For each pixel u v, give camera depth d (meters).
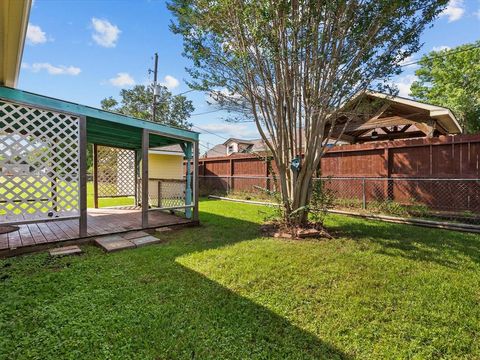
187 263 3.28
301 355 1.73
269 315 2.18
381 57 4.17
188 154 5.96
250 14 3.88
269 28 3.92
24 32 3.35
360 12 3.84
